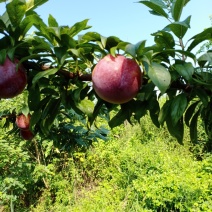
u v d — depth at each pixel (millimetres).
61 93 273
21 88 250
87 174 1646
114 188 1414
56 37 245
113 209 1188
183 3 267
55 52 237
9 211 1375
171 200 1119
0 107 877
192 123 294
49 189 1480
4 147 1210
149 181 1258
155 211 1151
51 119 293
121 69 230
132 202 1219
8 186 1229
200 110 292
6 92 245
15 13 239
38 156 1546
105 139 678
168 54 245
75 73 263
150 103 256
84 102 263
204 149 1816
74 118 672
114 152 1734
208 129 303
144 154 1628
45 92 289
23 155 1261
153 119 274
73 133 646
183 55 247
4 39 244
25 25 246
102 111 459
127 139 1943
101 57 255
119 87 228
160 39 253
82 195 1463
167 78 206
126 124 2074
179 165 1501
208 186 1240
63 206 1366
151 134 2023
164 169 1424
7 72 241
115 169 1596
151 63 212
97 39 248
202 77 249
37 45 249
